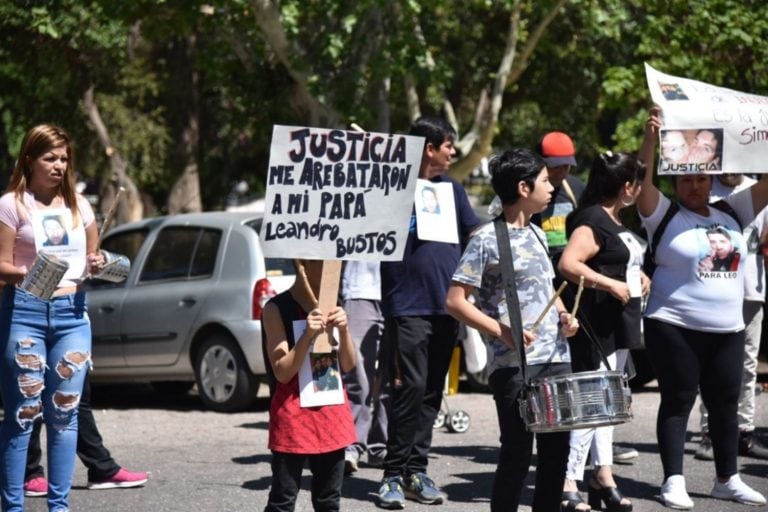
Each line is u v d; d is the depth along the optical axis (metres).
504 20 23.95
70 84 23.19
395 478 9.12
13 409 7.82
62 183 8.02
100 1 18.59
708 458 10.97
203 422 13.59
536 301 7.27
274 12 18.02
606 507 8.84
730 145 8.90
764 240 10.78
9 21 19.78
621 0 20.98
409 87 21.95
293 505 6.99
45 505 8.98
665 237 9.02
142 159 29.64
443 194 9.36
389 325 9.27
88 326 8.06
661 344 9.03
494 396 7.37
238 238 14.40
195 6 18.38
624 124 19.47
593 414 6.95
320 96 18.41
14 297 7.78
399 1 18.00
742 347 9.15
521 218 7.45
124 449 11.70
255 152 37.06
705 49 17.62
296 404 6.89
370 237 7.14
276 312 6.95
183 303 14.58
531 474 10.43
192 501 9.16
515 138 30.67
